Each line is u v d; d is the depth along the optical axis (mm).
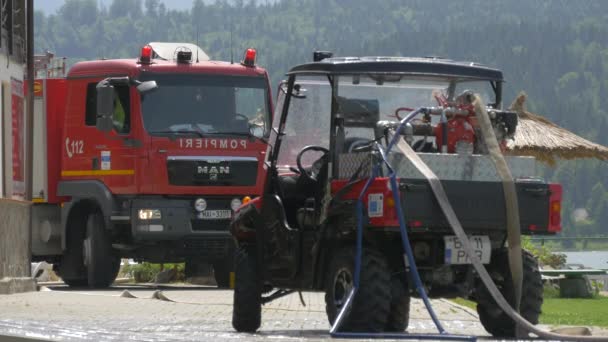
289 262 22750
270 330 24562
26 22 45906
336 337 19312
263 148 42656
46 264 51406
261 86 42812
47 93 45781
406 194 19766
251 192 42500
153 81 41906
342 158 21078
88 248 43906
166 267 52844
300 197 22984
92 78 43156
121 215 42438
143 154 41594
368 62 21672
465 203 20047
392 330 23047
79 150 43594
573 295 48406
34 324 22750
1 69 43344
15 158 45344
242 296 23828
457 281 20781
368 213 20000
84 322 24672
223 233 42438
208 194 42188
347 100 21672
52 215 45688
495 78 21969
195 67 42344
